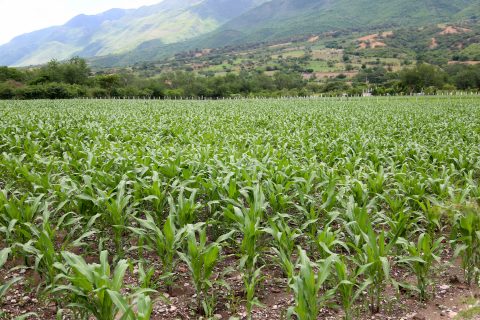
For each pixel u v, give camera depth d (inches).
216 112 1168.2
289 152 435.5
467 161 380.8
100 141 520.1
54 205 278.5
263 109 1338.6
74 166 345.7
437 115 1016.2
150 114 1055.6
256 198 228.2
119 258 235.5
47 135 550.3
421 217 243.6
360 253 189.6
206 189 279.6
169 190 300.0
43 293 188.2
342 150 468.1
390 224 220.2
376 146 489.1
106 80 3221.0
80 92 2805.1
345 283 163.6
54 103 1700.3
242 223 212.4
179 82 3838.6
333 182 261.0
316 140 557.6
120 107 1411.2
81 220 256.7
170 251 201.8
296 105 1630.2
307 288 153.9
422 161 387.9
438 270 225.3
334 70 5477.4
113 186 281.0
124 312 135.6
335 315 190.5
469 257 214.7
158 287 216.5
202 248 189.6
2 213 231.6
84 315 171.0
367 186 298.2
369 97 2598.4
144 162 342.6
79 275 154.3
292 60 7003.0
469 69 3265.3
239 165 339.6
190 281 224.7
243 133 663.8
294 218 269.3
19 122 717.9
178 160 332.5
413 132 700.7
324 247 179.0
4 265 242.4
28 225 204.7
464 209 221.9
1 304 200.5
